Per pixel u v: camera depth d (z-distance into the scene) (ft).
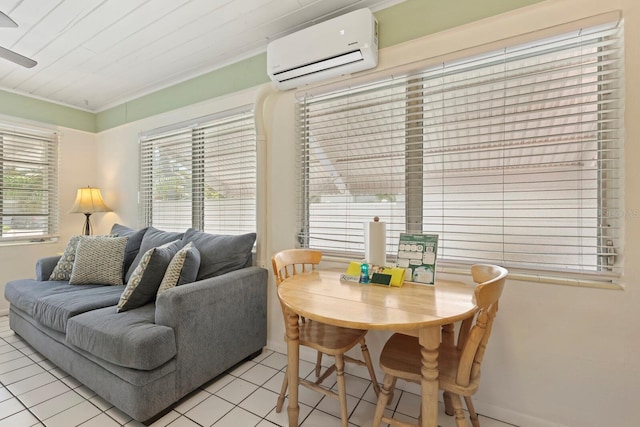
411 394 5.86
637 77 4.31
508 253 5.34
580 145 4.83
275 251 7.70
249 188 8.53
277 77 6.97
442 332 5.05
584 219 4.87
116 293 7.33
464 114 5.61
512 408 5.08
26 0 6.10
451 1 5.58
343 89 6.69
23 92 10.65
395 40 6.11
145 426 4.93
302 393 5.96
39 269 8.57
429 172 6.05
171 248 7.23
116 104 11.68
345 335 5.11
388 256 6.37
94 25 6.96
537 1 4.89
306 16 6.67
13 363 6.97
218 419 5.13
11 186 10.44
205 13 6.55
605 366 4.50
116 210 11.71
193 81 9.48
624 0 4.36
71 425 4.98
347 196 6.93
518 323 5.04
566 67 4.73
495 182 5.47
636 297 4.33
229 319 6.42
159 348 4.96
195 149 9.52
